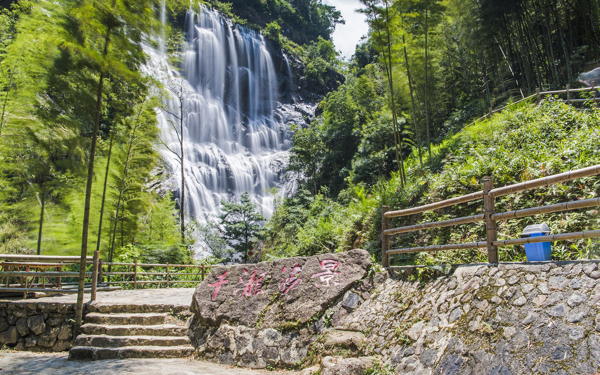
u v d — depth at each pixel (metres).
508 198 5.88
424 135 16.38
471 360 2.73
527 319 2.61
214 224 20.06
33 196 9.44
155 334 5.56
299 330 4.53
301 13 56.25
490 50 15.22
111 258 10.35
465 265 3.55
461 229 6.29
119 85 7.35
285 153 33.22
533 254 3.10
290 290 4.99
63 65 5.81
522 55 14.87
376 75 27.80
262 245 20.55
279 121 37.97
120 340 5.36
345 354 3.85
